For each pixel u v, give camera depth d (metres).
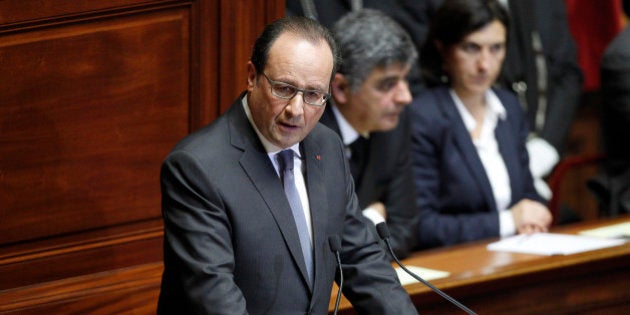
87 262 8.92
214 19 9.14
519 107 13.92
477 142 13.26
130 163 8.98
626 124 15.08
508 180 13.32
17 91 8.48
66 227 8.80
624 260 11.25
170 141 9.12
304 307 7.69
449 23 13.03
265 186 7.55
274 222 7.55
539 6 16.78
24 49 8.47
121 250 9.05
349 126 11.34
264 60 7.10
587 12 19.23
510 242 12.19
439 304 10.10
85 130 8.77
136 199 9.06
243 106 7.70
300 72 7.02
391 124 11.23
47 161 8.66
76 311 8.77
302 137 7.28
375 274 8.10
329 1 14.70
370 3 15.17
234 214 7.40
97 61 8.74
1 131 8.47
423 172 12.98
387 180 11.79
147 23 8.91
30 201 8.63
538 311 10.79
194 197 7.30
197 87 9.14
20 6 8.38
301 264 7.62
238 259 7.47
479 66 12.97
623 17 20.05
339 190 8.02
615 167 15.27
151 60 8.96
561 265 10.78
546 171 15.39
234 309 7.07
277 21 7.21
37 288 8.70
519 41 16.31
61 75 8.62
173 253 7.30
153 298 9.10
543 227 12.82
